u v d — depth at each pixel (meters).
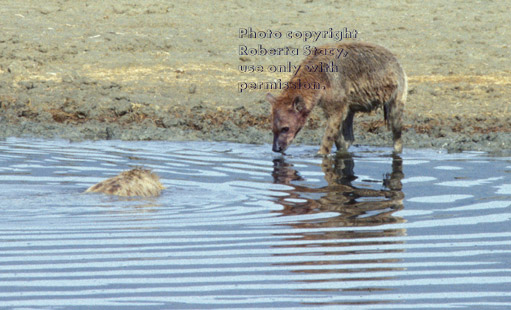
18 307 15.17
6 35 47.69
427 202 22.89
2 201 22.06
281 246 18.72
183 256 17.95
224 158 29.50
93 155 29.53
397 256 18.16
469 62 45.16
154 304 15.34
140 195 23.08
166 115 36.56
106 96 39.03
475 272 17.19
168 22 52.09
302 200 23.02
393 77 31.36
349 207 22.28
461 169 27.72
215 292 15.95
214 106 37.97
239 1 57.41
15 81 41.00
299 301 15.55
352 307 15.31
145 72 43.31
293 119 30.41
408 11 55.97
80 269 17.12
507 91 40.00
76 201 22.17
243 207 22.08
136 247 18.48
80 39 48.03
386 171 27.41
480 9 56.34
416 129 35.00
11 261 17.52
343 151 31.59
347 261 17.80
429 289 16.23
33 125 35.34
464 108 37.47
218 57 46.12
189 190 23.97
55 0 56.03
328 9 56.06
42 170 26.45
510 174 26.77
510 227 20.38
